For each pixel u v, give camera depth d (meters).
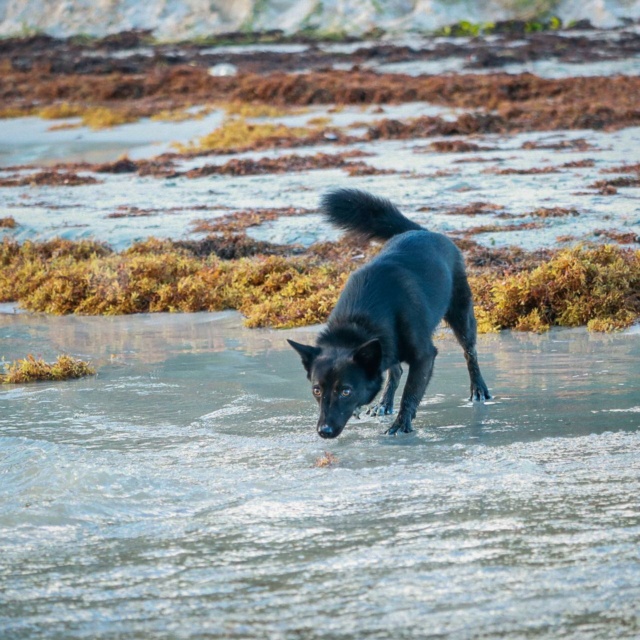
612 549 12.00
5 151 84.94
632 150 62.44
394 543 12.49
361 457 16.53
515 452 16.34
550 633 9.98
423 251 19.70
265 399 21.00
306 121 90.75
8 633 10.49
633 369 22.05
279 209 46.62
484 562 11.76
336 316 18.12
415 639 9.97
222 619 10.59
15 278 37.62
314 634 10.15
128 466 16.22
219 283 34.19
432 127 77.56
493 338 26.77
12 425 19.47
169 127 95.12
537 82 99.62
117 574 11.94
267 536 12.97
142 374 23.97
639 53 135.50
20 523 13.81
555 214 40.91
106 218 47.12
